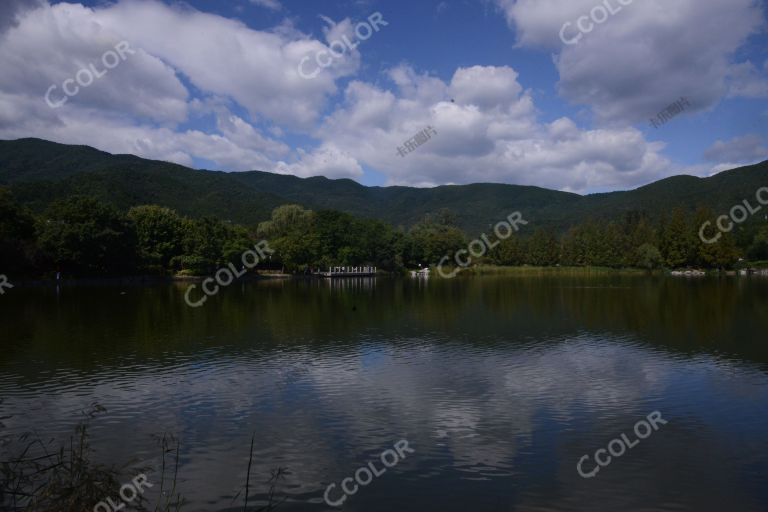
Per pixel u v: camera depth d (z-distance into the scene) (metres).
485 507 12.90
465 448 16.34
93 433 17.42
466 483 14.10
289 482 14.12
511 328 39.41
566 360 28.06
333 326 40.47
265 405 20.41
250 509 12.74
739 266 126.38
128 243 89.69
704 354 29.41
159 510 12.54
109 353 29.84
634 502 13.14
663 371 25.52
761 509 12.79
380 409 19.94
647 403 20.56
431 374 25.11
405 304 57.66
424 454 15.90
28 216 80.31
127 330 37.97
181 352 30.17
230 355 29.41
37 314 46.00
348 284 96.75
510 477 14.45
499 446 16.48
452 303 58.69
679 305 54.22
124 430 17.73
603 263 151.25
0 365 26.81
